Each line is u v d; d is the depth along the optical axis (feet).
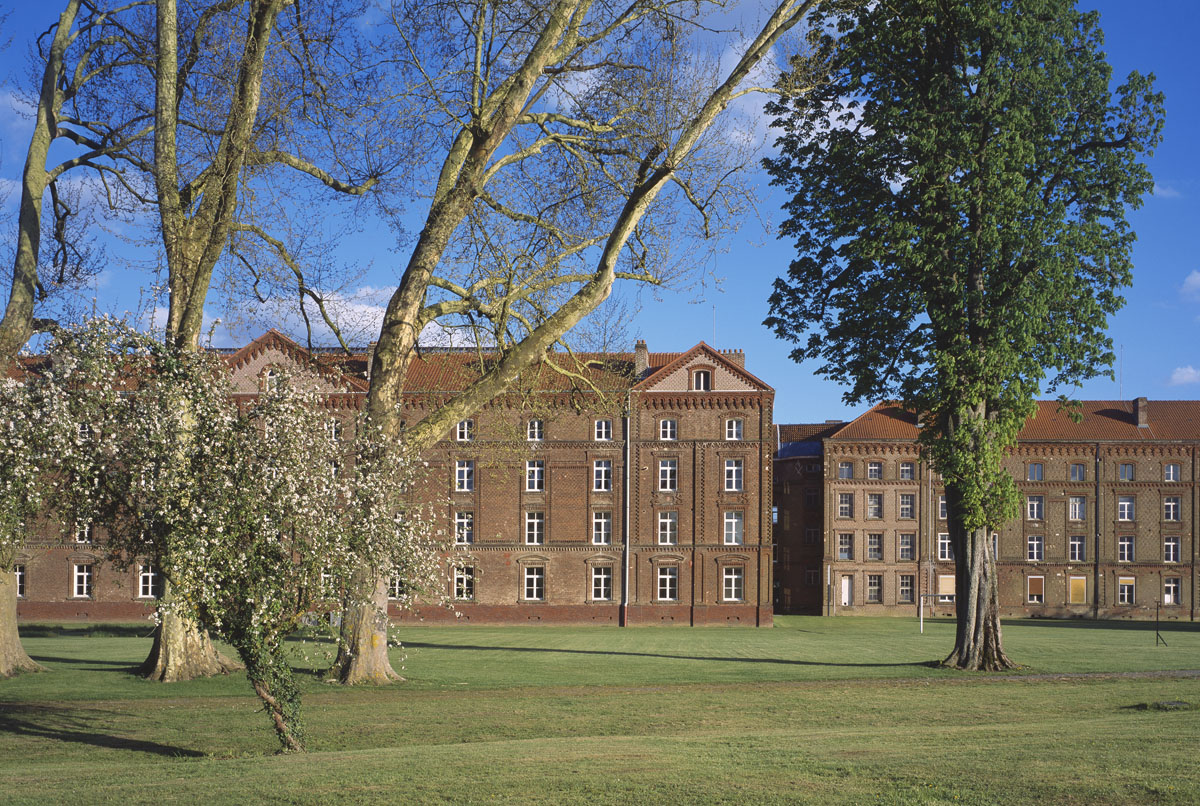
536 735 57.88
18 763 49.21
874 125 98.99
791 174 108.27
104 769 44.83
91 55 93.35
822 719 64.34
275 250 83.97
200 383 51.19
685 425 207.41
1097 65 97.50
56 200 99.04
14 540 57.11
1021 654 119.34
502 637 155.02
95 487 49.34
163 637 85.10
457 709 67.82
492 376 83.76
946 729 55.72
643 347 215.72
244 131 77.41
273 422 51.55
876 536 260.21
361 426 70.18
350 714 65.41
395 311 81.15
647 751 46.60
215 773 41.81
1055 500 260.21
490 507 205.05
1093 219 97.19
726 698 74.23
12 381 51.26
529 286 84.99
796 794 35.47
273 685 51.06
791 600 270.26
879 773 39.09
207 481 48.96
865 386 106.22
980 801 34.24
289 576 50.78
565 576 204.44
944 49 100.17
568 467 206.59
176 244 81.76
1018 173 94.48
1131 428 262.06
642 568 204.74
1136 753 42.83
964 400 97.14
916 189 99.19
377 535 57.62
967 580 102.06
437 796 35.96
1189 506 257.34
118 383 53.93
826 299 108.58
